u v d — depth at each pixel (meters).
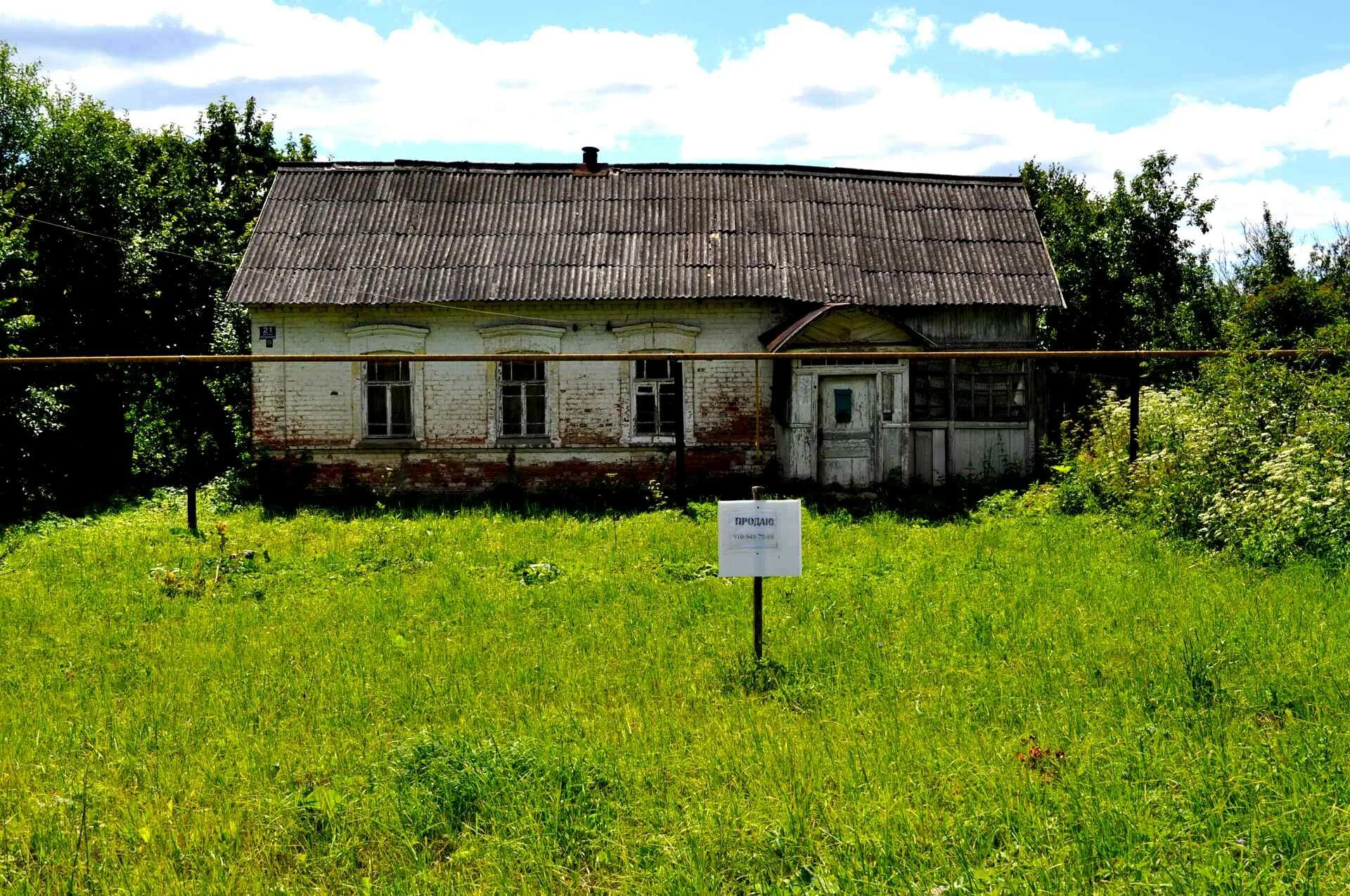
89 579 13.36
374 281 19.28
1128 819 5.65
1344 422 12.92
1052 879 5.20
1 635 10.96
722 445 19.67
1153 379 23.33
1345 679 7.60
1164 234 25.89
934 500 18.31
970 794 6.20
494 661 9.52
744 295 19.08
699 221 20.45
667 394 19.78
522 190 21.14
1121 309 25.73
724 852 5.82
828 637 9.74
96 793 6.90
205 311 24.64
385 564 13.84
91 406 22.20
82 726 8.13
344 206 20.62
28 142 21.80
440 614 11.38
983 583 11.62
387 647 10.14
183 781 7.05
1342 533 11.40
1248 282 35.25
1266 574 11.02
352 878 5.85
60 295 21.58
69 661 9.98
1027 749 6.79
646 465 19.72
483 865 5.83
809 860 5.69
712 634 10.05
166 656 10.02
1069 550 13.17
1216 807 5.77
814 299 19.09
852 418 19.16
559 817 6.21
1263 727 7.03
